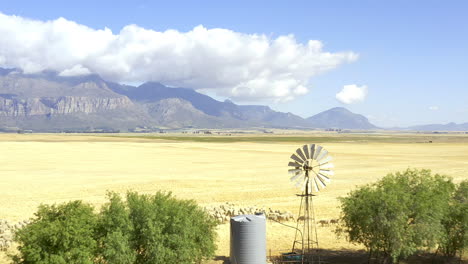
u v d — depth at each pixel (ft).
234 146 566.77
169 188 208.54
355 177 250.37
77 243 74.64
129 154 418.72
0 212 152.35
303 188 97.86
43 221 76.13
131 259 78.28
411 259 103.14
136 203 82.99
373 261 101.09
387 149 519.19
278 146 573.33
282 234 126.52
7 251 105.91
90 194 190.49
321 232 129.59
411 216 90.12
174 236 81.82
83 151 445.37
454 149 516.73
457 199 103.09
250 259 87.66
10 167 293.02
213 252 95.45
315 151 97.76
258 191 201.98
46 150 444.96
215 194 193.06
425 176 103.09
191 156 400.88
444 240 92.17
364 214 89.61
